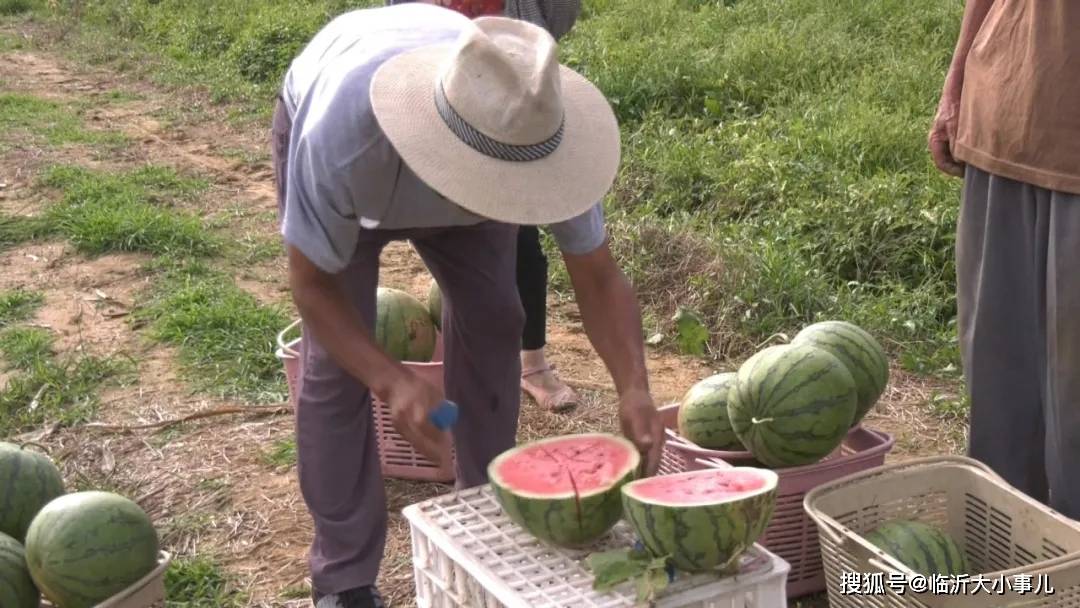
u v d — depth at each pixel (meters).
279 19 13.22
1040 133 3.32
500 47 2.57
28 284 6.91
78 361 5.74
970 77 3.58
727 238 6.59
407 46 2.90
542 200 2.56
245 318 6.11
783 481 3.56
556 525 2.98
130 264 7.18
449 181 2.54
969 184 3.64
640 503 2.85
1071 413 3.41
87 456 4.82
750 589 2.90
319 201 2.81
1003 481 3.39
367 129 2.74
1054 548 3.25
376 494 3.38
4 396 5.34
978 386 3.69
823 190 7.03
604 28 11.23
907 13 10.56
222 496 4.48
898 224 6.36
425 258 3.51
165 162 9.58
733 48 9.64
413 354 4.57
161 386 5.50
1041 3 3.29
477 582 3.01
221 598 3.83
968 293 3.69
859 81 8.84
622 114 9.07
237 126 10.74
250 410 5.18
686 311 5.43
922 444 4.79
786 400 3.53
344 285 3.17
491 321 3.49
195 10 15.00
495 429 3.66
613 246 6.66
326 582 3.37
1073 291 3.33
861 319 5.79
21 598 3.40
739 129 8.22
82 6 16.52
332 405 3.24
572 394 5.17
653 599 2.76
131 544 3.38
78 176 8.92
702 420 3.85
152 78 12.76
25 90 12.41
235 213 8.26
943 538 3.31
